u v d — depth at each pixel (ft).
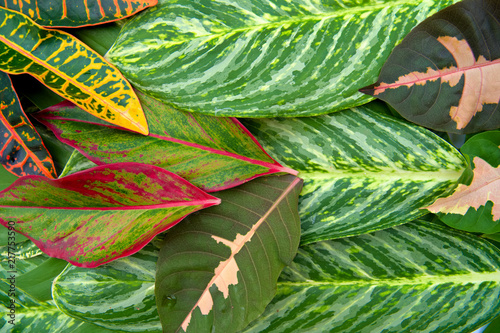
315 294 1.58
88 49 1.49
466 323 1.56
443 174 1.55
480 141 1.51
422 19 1.49
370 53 1.50
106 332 1.62
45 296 1.62
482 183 1.51
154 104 1.53
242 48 1.51
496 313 1.56
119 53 1.50
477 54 1.48
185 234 1.50
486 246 1.59
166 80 1.51
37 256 1.68
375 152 1.56
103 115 1.51
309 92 1.51
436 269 1.58
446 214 1.52
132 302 1.56
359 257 1.59
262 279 1.49
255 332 1.57
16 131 1.53
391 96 1.50
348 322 1.57
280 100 1.51
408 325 1.57
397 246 1.59
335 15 1.50
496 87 1.50
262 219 1.51
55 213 1.45
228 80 1.51
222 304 1.47
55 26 1.50
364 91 1.50
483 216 1.52
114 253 1.47
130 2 1.49
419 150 1.56
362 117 1.57
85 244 1.47
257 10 1.50
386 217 1.55
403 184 1.56
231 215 1.51
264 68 1.51
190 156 1.54
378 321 1.57
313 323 1.57
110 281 1.56
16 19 1.47
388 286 1.57
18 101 1.51
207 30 1.51
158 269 1.48
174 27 1.51
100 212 1.47
